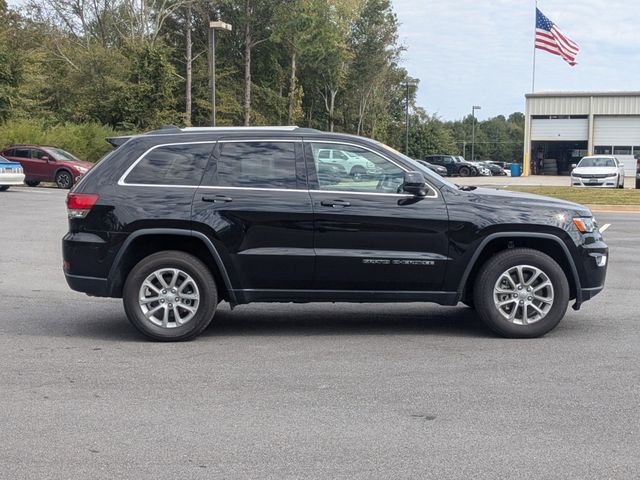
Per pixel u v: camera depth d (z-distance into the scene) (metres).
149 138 7.28
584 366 6.24
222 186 7.09
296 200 7.01
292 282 7.07
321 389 5.61
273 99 61.66
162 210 6.99
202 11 55.12
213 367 6.23
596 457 4.32
